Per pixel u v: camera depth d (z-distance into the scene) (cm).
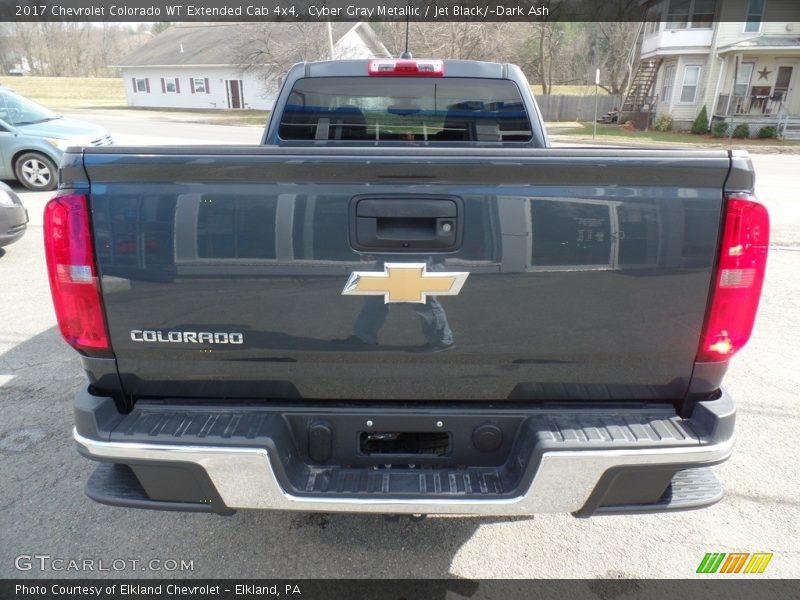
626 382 200
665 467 187
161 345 194
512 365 197
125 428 193
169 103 4712
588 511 193
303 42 3356
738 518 278
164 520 271
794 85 2772
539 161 177
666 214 181
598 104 3766
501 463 207
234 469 187
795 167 1741
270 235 183
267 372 200
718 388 204
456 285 186
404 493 191
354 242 183
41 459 313
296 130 361
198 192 182
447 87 351
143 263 186
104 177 183
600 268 184
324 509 190
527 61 4534
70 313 191
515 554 253
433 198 181
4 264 666
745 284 185
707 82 2912
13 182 1146
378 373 200
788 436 346
